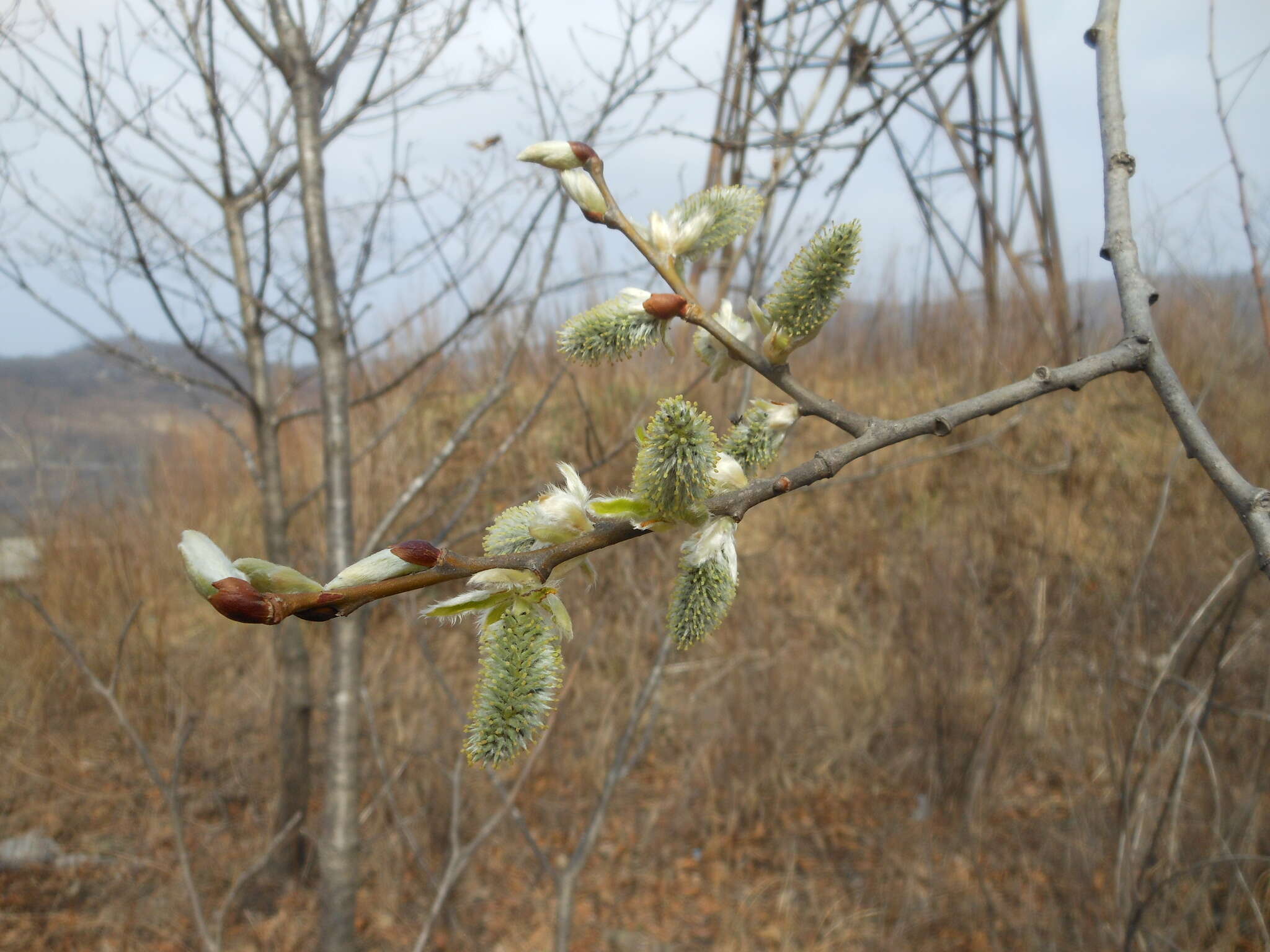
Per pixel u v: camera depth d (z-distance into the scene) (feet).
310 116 10.12
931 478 23.97
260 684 19.47
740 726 17.49
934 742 16.58
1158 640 16.07
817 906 14.28
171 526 23.80
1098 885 13.07
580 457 21.80
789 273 3.19
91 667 19.34
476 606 2.60
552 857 15.84
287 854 14.55
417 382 24.27
